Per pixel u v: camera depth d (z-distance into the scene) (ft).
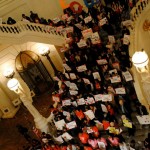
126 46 46.39
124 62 44.80
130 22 48.06
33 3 65.82
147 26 52.90
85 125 44.55
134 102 42.50
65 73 52.47
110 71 44.62
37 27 62.23
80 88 48.91
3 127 70.18
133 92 43.01
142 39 52.75
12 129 67.92
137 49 48.39
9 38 62.85
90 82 47.67
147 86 39.86
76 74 51.06
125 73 41.37
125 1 53.62
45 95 75.20
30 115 70.44
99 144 40.73
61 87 53.16
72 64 52.29
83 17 57.06
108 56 47.21
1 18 61.46
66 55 54.03
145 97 41.57
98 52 50.06
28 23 61.82
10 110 74.28
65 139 45.44
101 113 44.06
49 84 77.30
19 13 67.21
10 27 61.77
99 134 41.78
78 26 54.80
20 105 75.15
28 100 53.42
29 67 74.74
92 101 44.73
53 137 49.57
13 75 73.41
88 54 50.57
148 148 36.19
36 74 76.07
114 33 52.16
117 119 43.98
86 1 59.77
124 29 48.85
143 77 39.34
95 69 48.14
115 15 53.16
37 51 75.61
